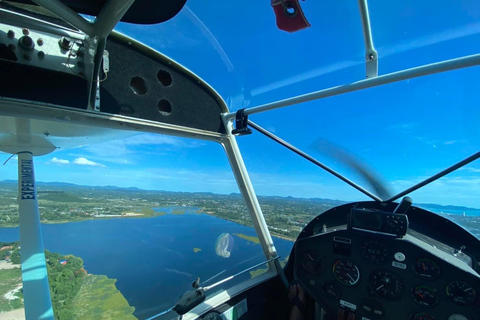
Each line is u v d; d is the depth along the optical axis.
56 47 0.41
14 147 0.51
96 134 0.59
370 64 0.57
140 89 0.57
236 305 0.74
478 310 0.55
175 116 0.64
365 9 0.49
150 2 0.32
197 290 0.54
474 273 0.54
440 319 0.59
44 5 0.26
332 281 0.72
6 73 0.39
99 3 0.29
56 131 0.52
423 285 0.61
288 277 0.90
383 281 0.65
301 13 0.39
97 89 0.48
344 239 0.70
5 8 0.37
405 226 0.61
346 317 0.69
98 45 0.40
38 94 0.42
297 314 0.77
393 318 0.64
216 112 0.77
